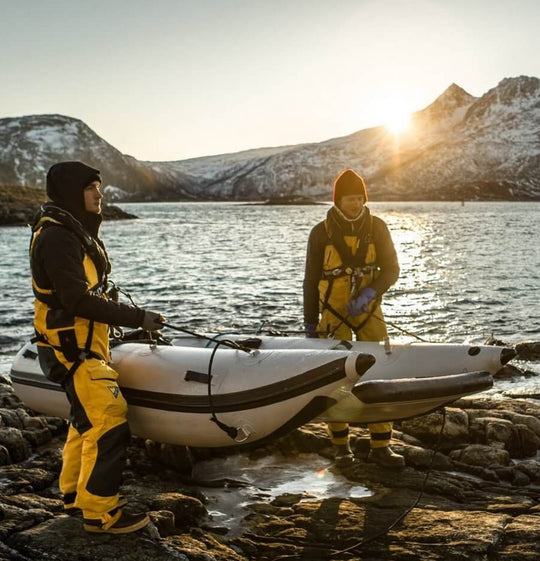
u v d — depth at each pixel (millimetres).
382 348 5461
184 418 4441
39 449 5391
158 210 153125
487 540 3910
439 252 27984
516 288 16281
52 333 3838
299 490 4812
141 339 5215
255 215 103000
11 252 31438
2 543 3779
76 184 3852
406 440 5543
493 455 5184
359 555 3885
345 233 5238
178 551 3721
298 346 5352
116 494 3871
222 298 15391
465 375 4684
